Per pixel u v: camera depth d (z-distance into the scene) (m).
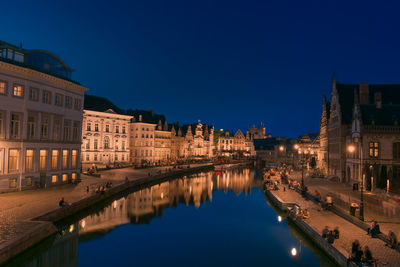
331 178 55.06
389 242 19.38
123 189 45.78
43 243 22.05
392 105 45.50
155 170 75.12
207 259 22.36
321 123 72.50
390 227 23.33
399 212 28.19
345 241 20.59
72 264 20.94
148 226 30.86
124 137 86.06
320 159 73.69
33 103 37.94
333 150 57.75
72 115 45.22
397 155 41.69
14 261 18.47
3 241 18.56
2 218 23.94
